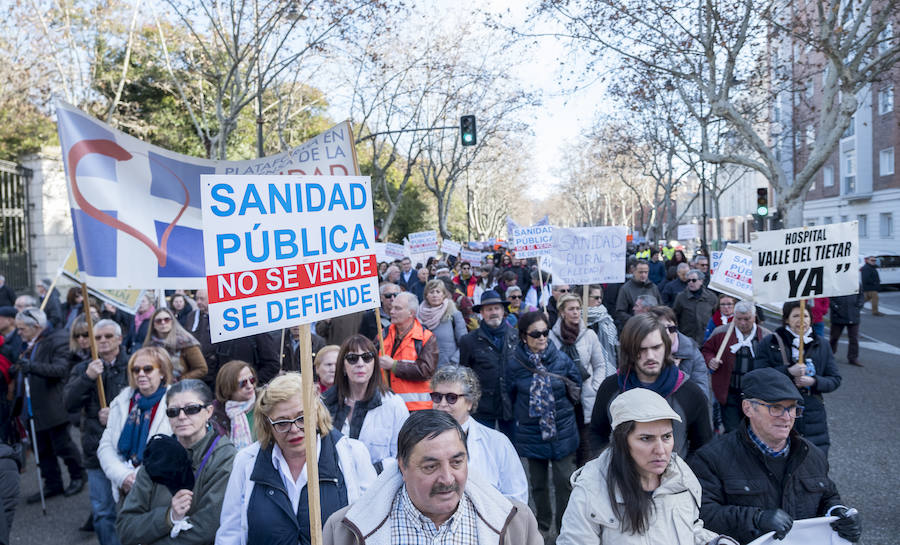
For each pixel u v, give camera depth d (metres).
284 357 7.24
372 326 8.65
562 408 5.51
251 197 2.91
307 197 3.08
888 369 12.55
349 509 2.57
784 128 31.16
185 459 3.64
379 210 40.56
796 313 5.78
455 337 7.56
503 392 6.05
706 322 9.77
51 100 22.14
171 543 3.52
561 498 5.57
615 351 7.27
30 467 8.23
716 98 16.22
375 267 3.32
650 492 2.90
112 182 5.43
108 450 4.60
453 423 2.44
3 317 7.61
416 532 2.46
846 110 15.00
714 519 3.28
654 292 10.45
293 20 17.61
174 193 5.69
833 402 10.15
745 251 7.92
